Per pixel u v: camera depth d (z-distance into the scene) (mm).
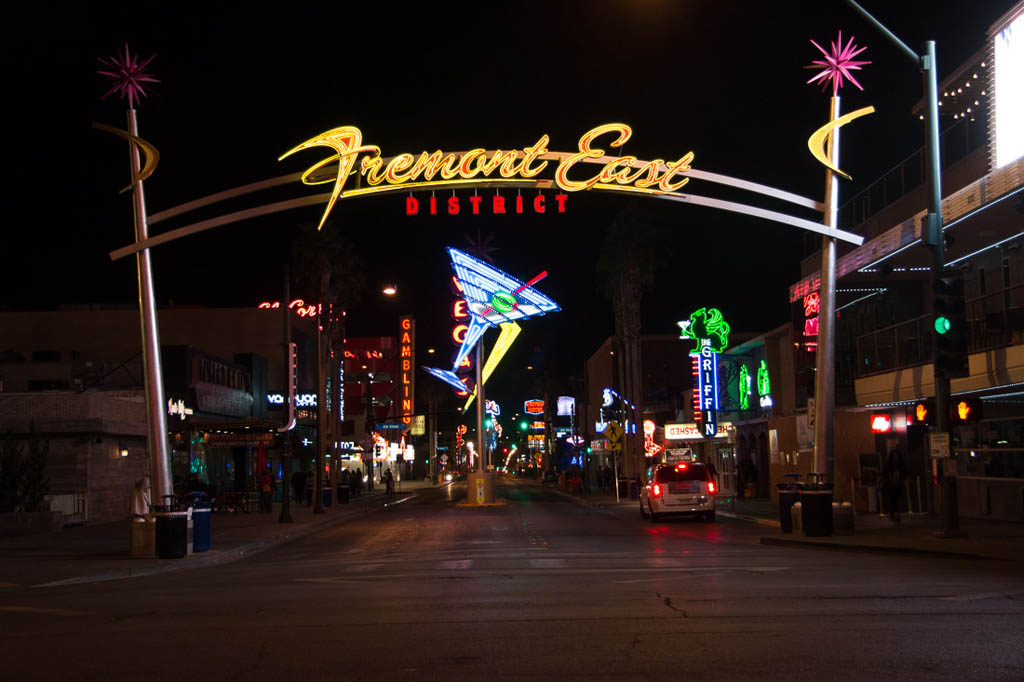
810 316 34562
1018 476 23844
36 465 31062
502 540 24406
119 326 65500
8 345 64875
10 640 10305
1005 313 21781
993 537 19594
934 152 19750
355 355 102938
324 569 17875
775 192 22766
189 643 9727
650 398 67312
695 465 31984
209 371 47438
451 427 164375
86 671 8484
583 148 22734
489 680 7703
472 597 12734
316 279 51969
